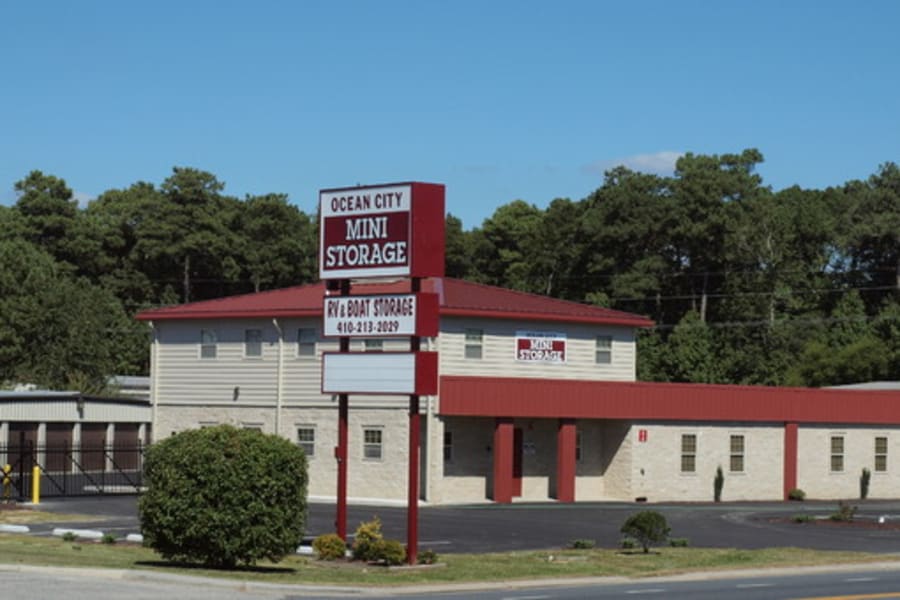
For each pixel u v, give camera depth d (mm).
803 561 38781
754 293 121000
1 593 26359
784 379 109375
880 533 48688
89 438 75688
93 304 98938
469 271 143625
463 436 59625
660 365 105000
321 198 38125
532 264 131125
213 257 135375
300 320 61844
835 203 136250
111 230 136125
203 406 64812
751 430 66938
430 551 36375
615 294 123062
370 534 36438
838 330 114875
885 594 31078
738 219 122938
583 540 43031
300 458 33125
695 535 46594
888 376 105375
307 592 30000
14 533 42156
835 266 131125
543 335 62344
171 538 32344
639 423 63375
